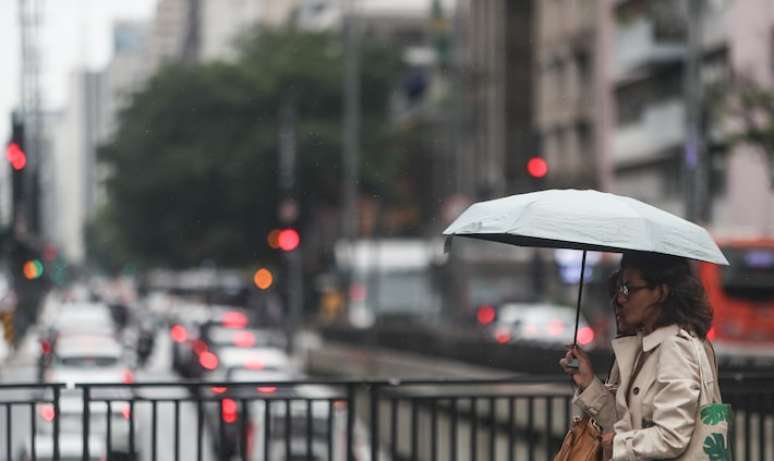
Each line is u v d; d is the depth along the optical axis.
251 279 122.94
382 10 148.12
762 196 60.59
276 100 113.25
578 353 9.02
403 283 98.44
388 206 115.50
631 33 74.94
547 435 15.50
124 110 115.94
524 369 37.09
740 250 45.50
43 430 33.53
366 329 61.44
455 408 15.41
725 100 46.69
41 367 53.03
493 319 74.44
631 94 80.75
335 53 117.75
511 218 8.80
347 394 14.75
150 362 85.88
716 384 8.50
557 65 95.38
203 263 115.44
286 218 93.56
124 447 29.20
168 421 48.88
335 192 114.31
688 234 8.77
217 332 58.69
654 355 8.53
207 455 40.31
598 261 62.00
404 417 40.25
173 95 113.50
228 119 113.00
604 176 85.44
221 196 112.38
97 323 70.44
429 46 120.94
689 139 42.44
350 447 14.70
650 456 8.30
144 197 112.88
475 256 90.69
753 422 21.02
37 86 86.88
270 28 120.31
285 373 48.47
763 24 60.69
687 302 8.56
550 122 95.81
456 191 95.44
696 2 42.44
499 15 105.38
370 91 117.31
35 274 86.19
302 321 119.50
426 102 119.12
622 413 8.58
